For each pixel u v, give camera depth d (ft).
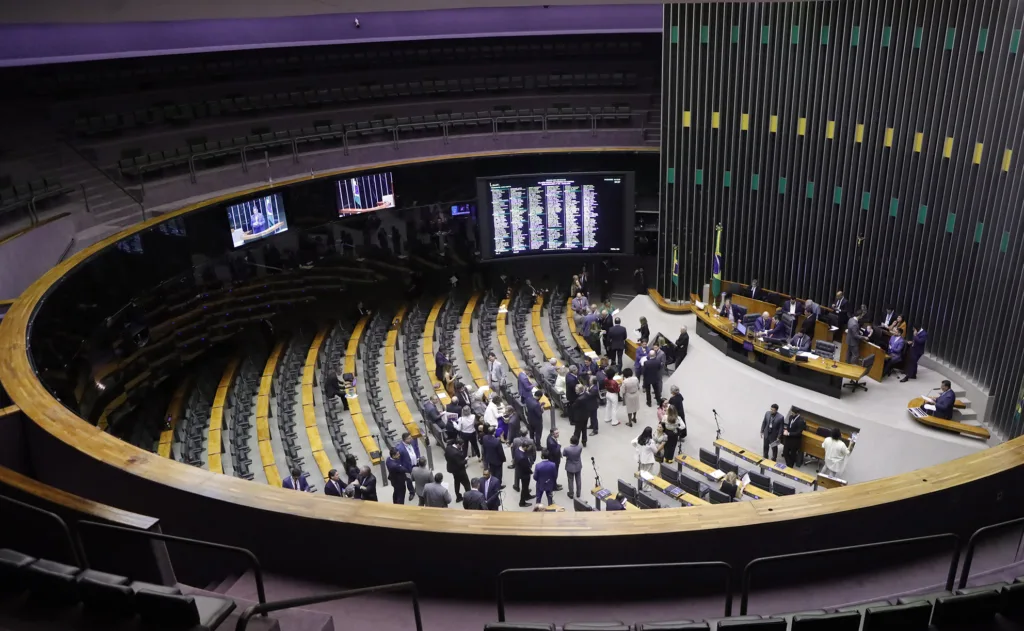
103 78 69.51
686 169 65.26
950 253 50.26
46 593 15.56
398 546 18.83
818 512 18.84
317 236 66.69
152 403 51.11
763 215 62.90
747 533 18.66
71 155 62.03
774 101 59.62
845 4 53.78
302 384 57.06
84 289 40.75
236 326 59.82
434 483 35.55
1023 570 18.60
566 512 19.27
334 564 19.35
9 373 26.53
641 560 18.66
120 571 16.78
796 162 59.67
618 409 54.29
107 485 20.92
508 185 67.56
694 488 40.78
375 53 81.30
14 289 42.50
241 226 58.80
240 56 77.10
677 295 68.23
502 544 18.53
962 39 47.21
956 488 19.48
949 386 44.78
